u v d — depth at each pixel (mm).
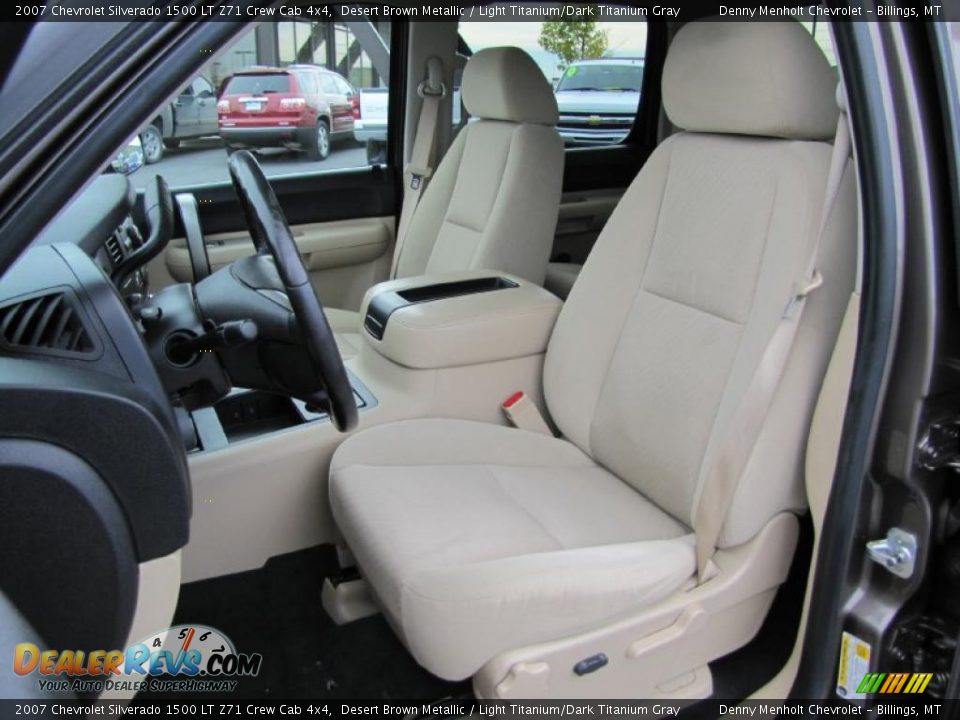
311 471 1808
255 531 1787
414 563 1362
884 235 1064
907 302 1082
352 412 1345
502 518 1544
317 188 2977
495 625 1267
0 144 753
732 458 1378
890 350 1099
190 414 1814
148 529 1004
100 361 1012
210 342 1349
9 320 1004
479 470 1738
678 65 1608
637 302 1748
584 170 3479
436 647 1291
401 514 1511
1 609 904
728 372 1497
